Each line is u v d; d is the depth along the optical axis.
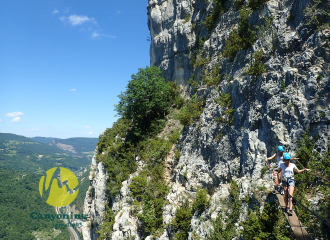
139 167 22.83
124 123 34.25
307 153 8.55
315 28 10.21
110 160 28.59
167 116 27.69
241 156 12.09
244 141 11.95
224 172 12.95
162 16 35.41
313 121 8.89
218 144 14.16
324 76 9.15
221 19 19.67
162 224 15.88
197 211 13.24
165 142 23.11
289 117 9.85
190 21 29.17
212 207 12.18
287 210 6.70
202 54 21.53
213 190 13.81
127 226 18.20
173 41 31.38
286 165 7.09
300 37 10.62
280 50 11.29
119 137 32.38
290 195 6.47
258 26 13.38
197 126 17.05
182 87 29.56
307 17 10.47
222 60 17.08
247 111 12.38
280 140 9.83
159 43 34.28
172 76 31.64
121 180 23.95
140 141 26.22
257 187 10.00
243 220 9.98
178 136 22.55
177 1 32.69
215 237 10.53
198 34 26.84
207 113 16.23
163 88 28.05
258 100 11.67
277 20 12.22
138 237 17.08
